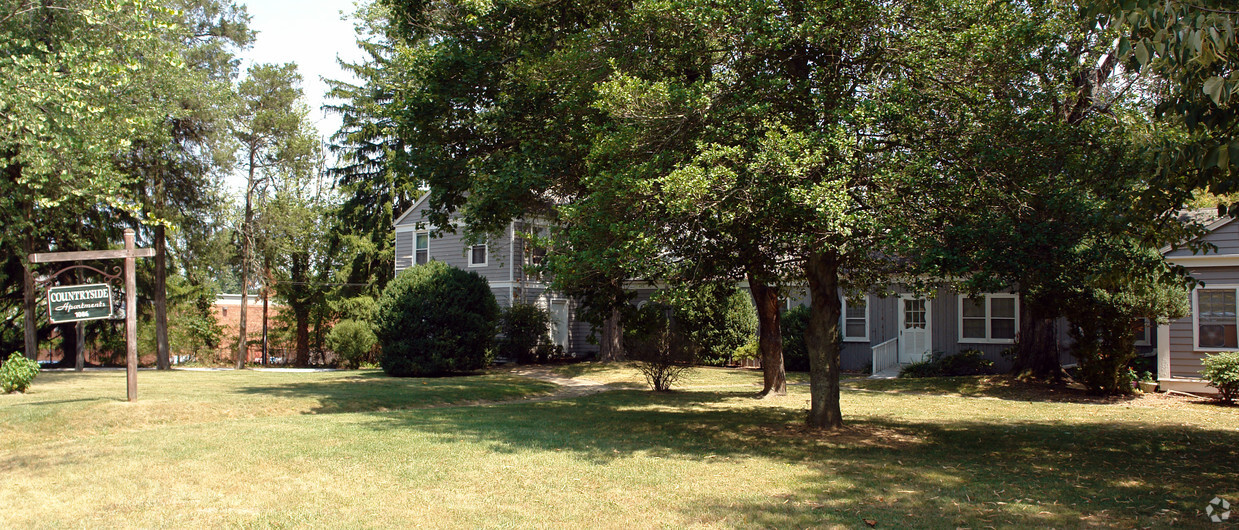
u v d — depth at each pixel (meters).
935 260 8.43
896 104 8.94
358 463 8.38
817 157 8.25
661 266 9.39
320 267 37.41
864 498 6.93
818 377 11.73
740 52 9.99
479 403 16.52
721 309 26.70
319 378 21.83
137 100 13.79
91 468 8.06
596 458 8.88
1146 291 15.89
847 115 8.70
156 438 9.94
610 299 15.04
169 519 6.13
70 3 11.81
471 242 23.30
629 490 7.24
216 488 7.20
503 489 7.23
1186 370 17.12
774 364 17.58
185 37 25.22
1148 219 9.01
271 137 31.30
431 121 14.30
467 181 14.37
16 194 14.11
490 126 14.47
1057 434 11.41
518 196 13.77
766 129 9.14
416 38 14.95
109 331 34.44
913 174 8.66
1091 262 8.75
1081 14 8.35
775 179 8.59
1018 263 8.48
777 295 16.95
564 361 30.19
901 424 12.46
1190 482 7.76
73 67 10.29
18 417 10.95
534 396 18.45
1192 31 5.93
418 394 16.66
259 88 30.89
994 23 9.23
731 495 7.05
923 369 22.20
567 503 6.71
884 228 8.45
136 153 23.69
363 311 34.53
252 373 25.25
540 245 11.80
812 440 10.50
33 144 9.83
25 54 11.41
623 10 11.86
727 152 8.52
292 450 9.10
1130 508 6.55
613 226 9.34
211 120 25.66
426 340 23.16
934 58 9.20
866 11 9.04
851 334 25.39
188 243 27.83
